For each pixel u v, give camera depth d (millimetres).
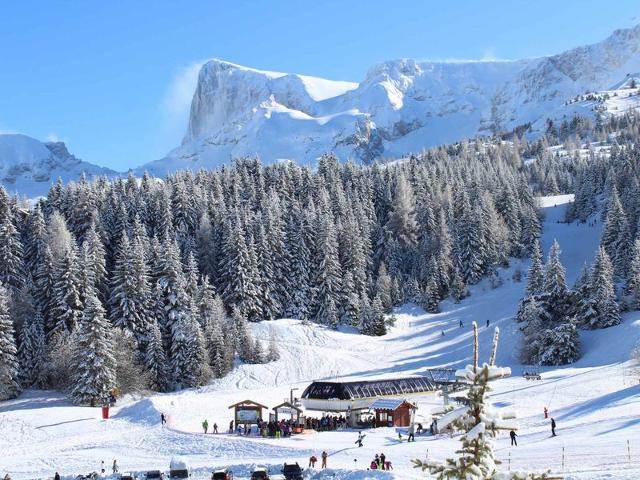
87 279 107062
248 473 48562
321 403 73438
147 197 151750
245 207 154000
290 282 131875
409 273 151250
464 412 9438
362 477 41656
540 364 100750
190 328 103000
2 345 93000
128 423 73625
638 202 147250
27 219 134000
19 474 52938
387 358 112562
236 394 87750
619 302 112125
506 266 150375
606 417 56469
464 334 119750
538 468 39344
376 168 193500
